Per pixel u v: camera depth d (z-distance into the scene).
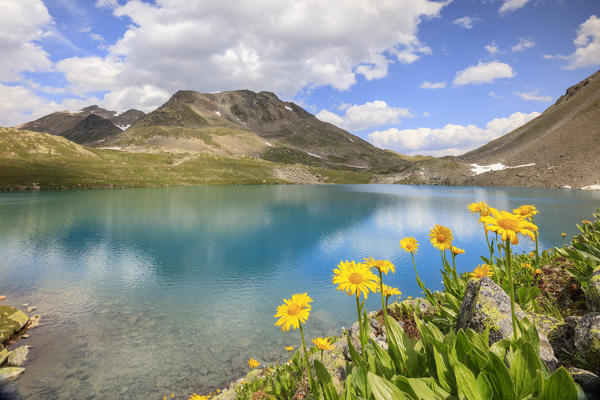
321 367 2.84
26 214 56.62
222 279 23.20
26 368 11.65
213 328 14.91
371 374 2.12
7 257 28.98
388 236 37.94
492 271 5.31
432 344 2.68
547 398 1.75
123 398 10.08
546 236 33.03
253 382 8.20
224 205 75.06
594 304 4.00
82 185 129.75
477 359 2.25
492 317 3.36
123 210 63.66
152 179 163.75
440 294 5.63
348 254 30.19
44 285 21.30
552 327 3.84
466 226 43.00
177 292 20.31
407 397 2.03
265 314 16.55
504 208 58.81
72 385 10.71
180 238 38.03
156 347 13.12
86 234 39.97
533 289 4.98
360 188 157.62
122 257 29.56
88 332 14.51
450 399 2.04
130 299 18.95
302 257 29.48
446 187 161.00
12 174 128.12
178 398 10.02
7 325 14.20
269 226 46.16
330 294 19.53
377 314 7.89
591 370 2.82
